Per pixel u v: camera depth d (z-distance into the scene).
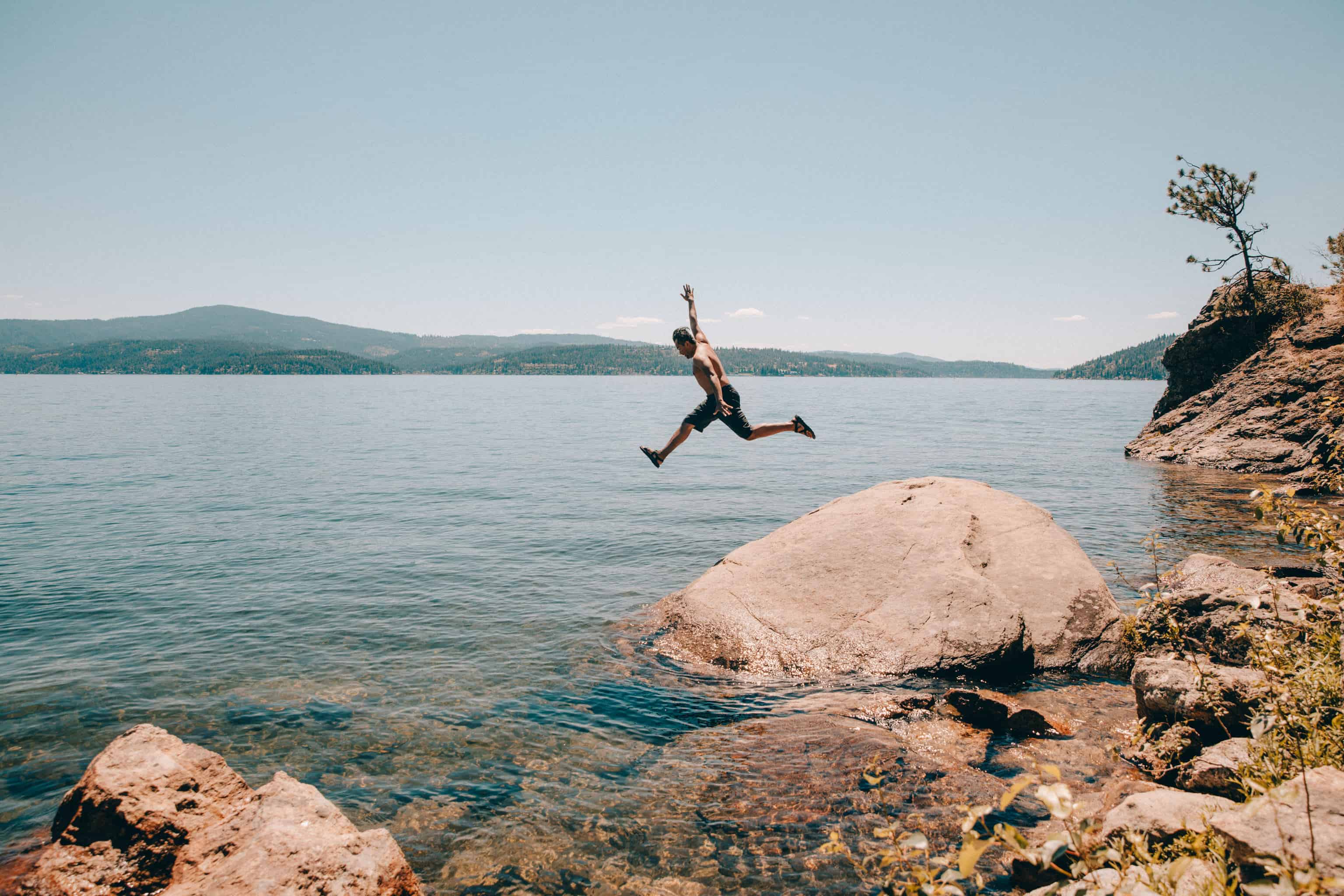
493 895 5.47
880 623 9.95
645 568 15.67
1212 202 35.38
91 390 139.00
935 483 12.88
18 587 13.70
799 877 5.54
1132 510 22.03
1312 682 5.18
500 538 18.56
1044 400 139.88
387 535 18.75
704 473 32.16
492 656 10.41
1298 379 31.47
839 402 120.06
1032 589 10.48
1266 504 6.36
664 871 5.69
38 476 28.30
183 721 8.27
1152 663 7.20
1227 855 3.49
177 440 44.00
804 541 11.68
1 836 6.01
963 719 8.01
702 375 8.27
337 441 45.41
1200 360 38.62
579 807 6.57
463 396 135.50
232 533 18.70
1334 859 3.06
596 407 96.12
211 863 5.01
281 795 5.42
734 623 10.44
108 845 5.19
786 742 7.70
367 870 4.81
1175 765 6.29
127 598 13.07
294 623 11.82
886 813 6.27
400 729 8.12
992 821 5.98
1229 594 8.74
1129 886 3.36
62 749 7.59
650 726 8.22
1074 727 7.89
